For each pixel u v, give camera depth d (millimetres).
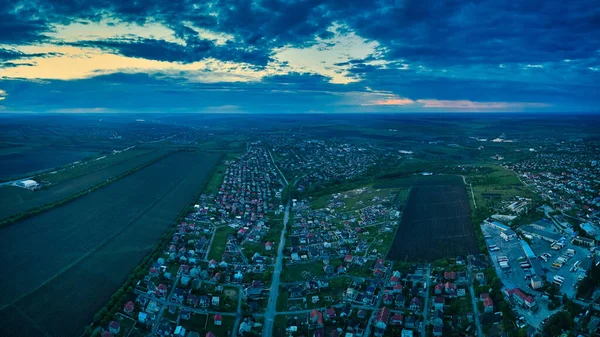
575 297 180125
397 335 163000
